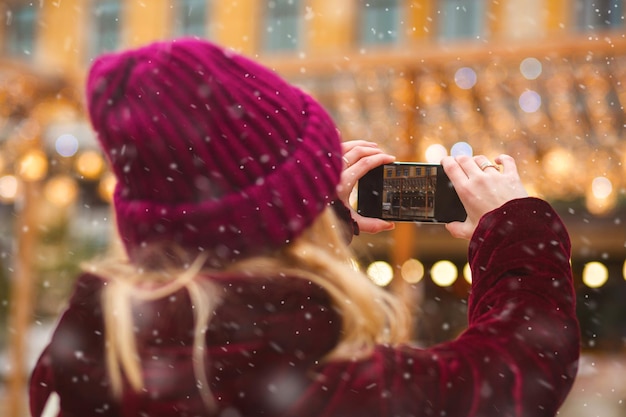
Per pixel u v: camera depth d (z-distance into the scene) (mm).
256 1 12148
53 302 8633
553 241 949
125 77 942
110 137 924
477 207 1022
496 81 6387
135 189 919
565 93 6500
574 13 10508
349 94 6711
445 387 837
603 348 9727
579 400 7312
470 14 11008
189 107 896
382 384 827
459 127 7105
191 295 840
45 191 7477
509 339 878
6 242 10133
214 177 885
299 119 944
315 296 856
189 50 934
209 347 829
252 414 823
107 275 910
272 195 885
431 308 10867
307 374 828
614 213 10180
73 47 12203
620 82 6199
